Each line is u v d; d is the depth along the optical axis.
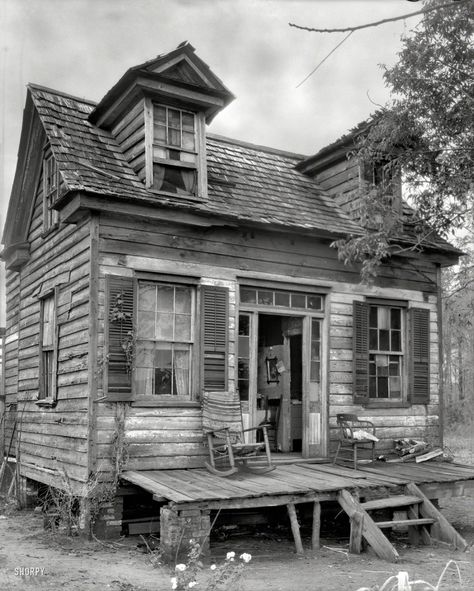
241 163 11.55
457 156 9.76
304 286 10.43
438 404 11.59
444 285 14.59
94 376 8.44
